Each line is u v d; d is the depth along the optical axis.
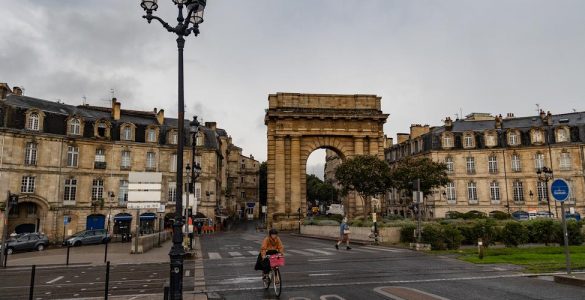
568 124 56.62
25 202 44.72
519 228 25.94
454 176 60.72
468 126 63.28
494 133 60.25
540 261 18.12
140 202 22.44
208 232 53.72
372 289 12.48
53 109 48.22
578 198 54.41
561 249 22.73
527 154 58.19
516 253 21.27
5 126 43.38
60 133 47.25
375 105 52.66
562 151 56.00
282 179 50.47
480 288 12.45
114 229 50.03
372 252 23.41
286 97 51.72
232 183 95.88
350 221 39.44
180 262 9.63
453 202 60.06
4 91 45.06
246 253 24.62
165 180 53.97
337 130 51.69
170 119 60.22
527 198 57.19
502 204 58.34
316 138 51.94
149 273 17.27
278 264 11.97
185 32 11.41
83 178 48.62
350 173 40.56
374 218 29.09
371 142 51.88
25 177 44.59
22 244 34.22
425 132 70.25
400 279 14.20
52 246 40.22
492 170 59.69
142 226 51.66
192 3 11.14
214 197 57.47
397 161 75.00
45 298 12.38
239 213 101.62
